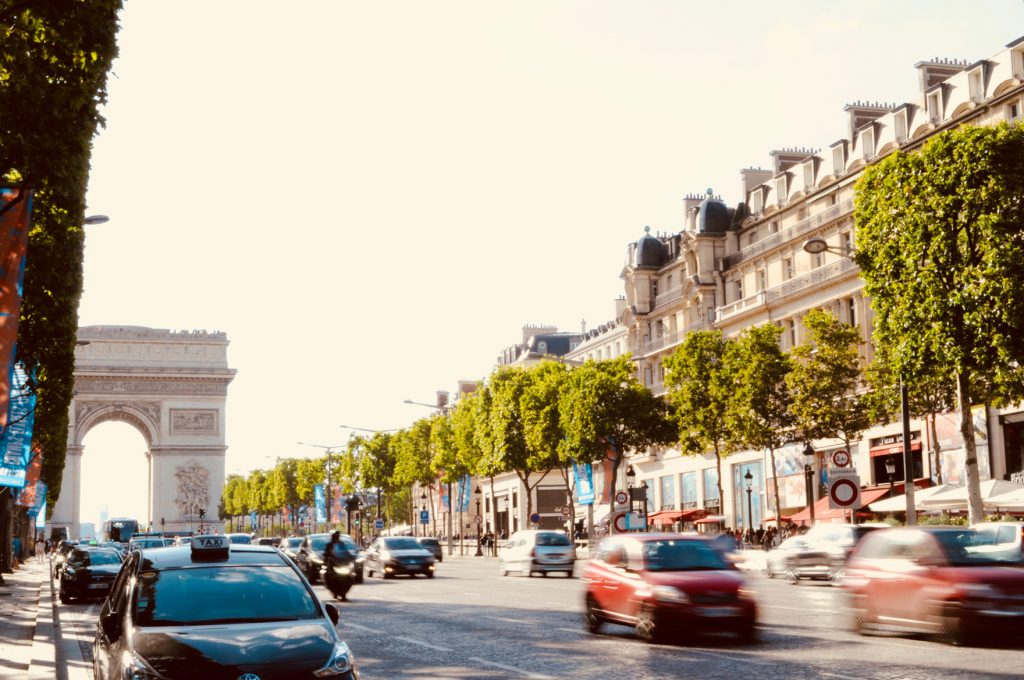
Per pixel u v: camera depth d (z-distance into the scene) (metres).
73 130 19.56
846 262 74.12
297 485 188.62
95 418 164.75
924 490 54.72
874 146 73.12
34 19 18.61
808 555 45.38
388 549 57.47
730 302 92.38
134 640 12.37
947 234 41.03
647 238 108.25
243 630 12.49
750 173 93.06
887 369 58.50
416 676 19.17
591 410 79.19
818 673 17.88
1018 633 20.36
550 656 21.36
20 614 37.06
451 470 112.88
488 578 54.88
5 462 37.88
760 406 66.62
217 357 169.12
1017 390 40.28
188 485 164.75
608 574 24.70
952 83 65.44
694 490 97.62
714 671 18.52
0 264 21.11
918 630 21.48
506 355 163.00
